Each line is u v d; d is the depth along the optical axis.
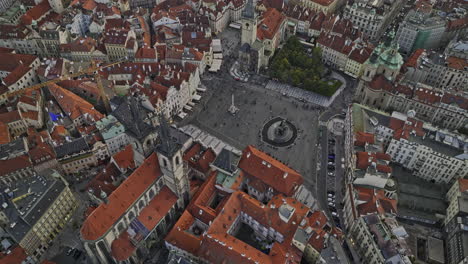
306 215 155.12
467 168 173.75
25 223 150.88
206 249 143.12
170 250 154.12
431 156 179.50
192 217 161.38
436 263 154.75
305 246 144.50
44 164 179.62
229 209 157.62
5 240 150.88
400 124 191.25
